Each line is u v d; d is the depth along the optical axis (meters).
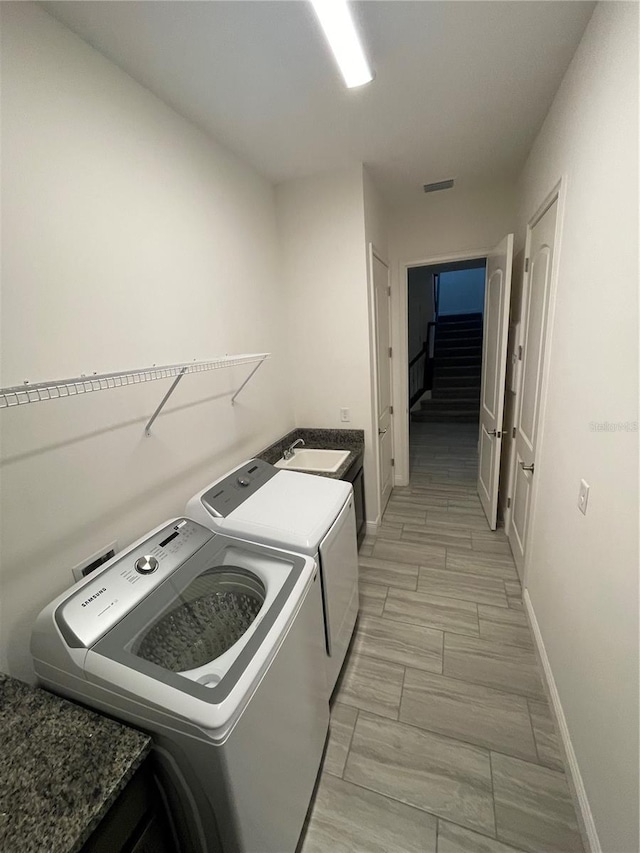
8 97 0.97
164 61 1.30
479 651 1.78
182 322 1.63
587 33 1.24
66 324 1.13
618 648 0.95
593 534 1.12
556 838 1.12
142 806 0.79
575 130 1.36
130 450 1.36
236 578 1.29
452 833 1.14
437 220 2.99
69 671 0.89
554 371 1.57
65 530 1.14
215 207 1.86
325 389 2.72
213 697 0.78
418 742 1.40
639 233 0.88
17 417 1.00
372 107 1.68
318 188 2.38
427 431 5.61
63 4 1.04
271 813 0.95
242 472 1.79
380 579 2.33
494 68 1.46
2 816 0.63
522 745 1.37
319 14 1.11
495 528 2.78
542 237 1.86
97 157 1.22
